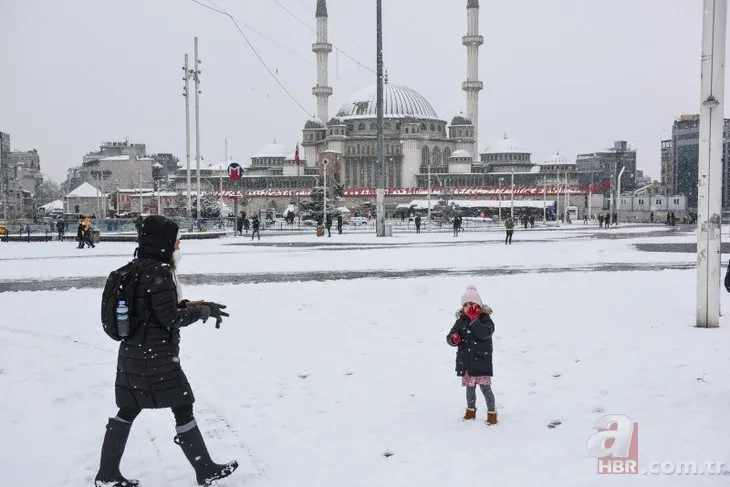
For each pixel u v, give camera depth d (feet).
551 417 23.65
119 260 96.63
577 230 222.07
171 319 18.17
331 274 73.20
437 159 507.30
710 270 38.70
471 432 22.43
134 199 478.59
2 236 168.86
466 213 400.88
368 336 37.81
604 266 80.74
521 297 51.85
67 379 30.04
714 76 39.14
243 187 502.38
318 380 29.09
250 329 40.32
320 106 525.75
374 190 467.93
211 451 21.31
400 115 500.33
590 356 31.86
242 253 107.24
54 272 78.28
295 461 20.34
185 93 183.62
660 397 25.20
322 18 509.35
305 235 184.24
